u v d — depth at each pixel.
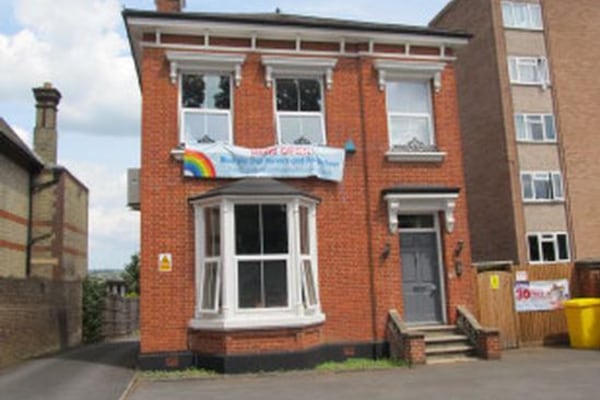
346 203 13.57
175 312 12.25
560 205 27.02
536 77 27.92
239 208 12.21
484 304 14.97
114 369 12.24
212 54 13.27
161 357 12.03
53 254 20.08
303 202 12.73
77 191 23.61
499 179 27.02
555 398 8.84
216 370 11.62
